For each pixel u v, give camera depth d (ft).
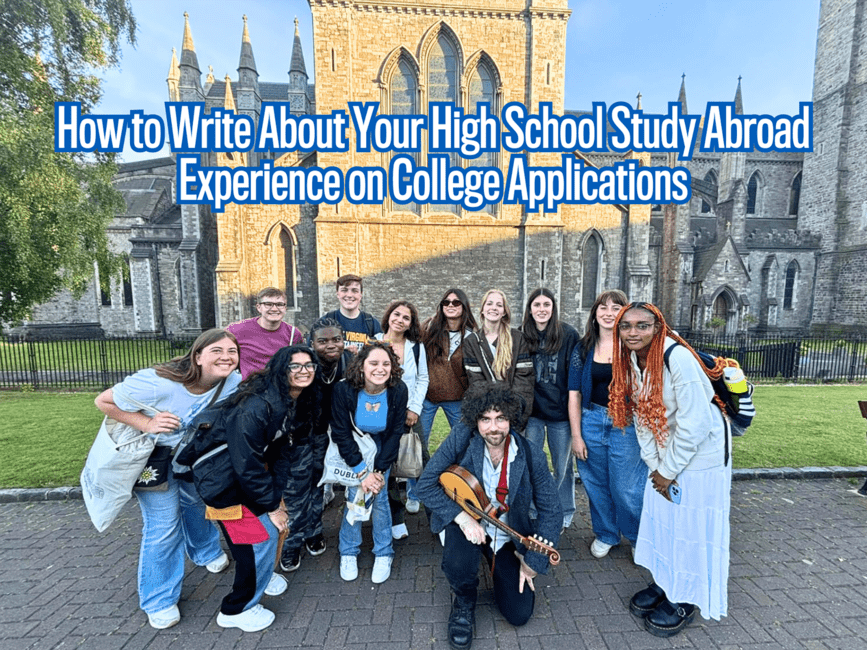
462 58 68.18
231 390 9.45
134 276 95.14
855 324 102.99
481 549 9.42
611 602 9.94
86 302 101.76
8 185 37.19
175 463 8.57
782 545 12.18
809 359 50.70
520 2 67.56
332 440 10.37
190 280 88.17
